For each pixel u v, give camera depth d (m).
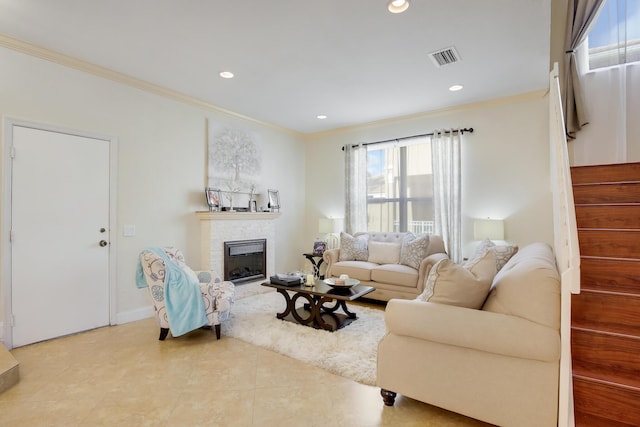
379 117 5.13
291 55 3.13
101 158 3.42
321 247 5.37
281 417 1.89
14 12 2.44
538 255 2.03
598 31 3.32
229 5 2.38
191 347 2.87
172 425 1.82
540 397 1.54
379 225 5.49
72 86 3.21
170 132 4.08
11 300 2.83
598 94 3.20
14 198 2.86
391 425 1.82
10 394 2.12
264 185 5.43
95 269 3.36
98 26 2.64
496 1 2.34
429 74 3.56
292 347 2.82
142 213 3.77
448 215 4.60
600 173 2.73
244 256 5.00
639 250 2.13
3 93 2.81
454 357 1.74
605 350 1.72
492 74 3.57
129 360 2.62
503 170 4.32
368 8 2.42
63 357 2.67
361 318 3.58
